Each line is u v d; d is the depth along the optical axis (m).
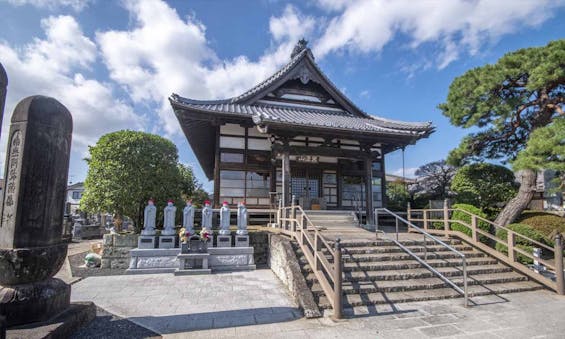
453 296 5.90
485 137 12.49
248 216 12.59
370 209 12.30
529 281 6.86
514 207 10.99
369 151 12.62
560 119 9.14
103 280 7.26
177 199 11.27
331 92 15.84
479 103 11.41
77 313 4.11
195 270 7.90
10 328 3.43
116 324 4.42
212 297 5.83
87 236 19.73
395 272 6.57
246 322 4.56
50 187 4.03
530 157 8.84
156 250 8.28
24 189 3.76
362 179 14.93
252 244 9.34
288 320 4.66
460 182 13.34
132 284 6.84
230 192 12.59
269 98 15.26
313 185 14.14
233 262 8.56
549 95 11.02
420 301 5.68
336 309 4.79
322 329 4.32
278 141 11.79
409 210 11.26
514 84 11.19
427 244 8.30
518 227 9.38
